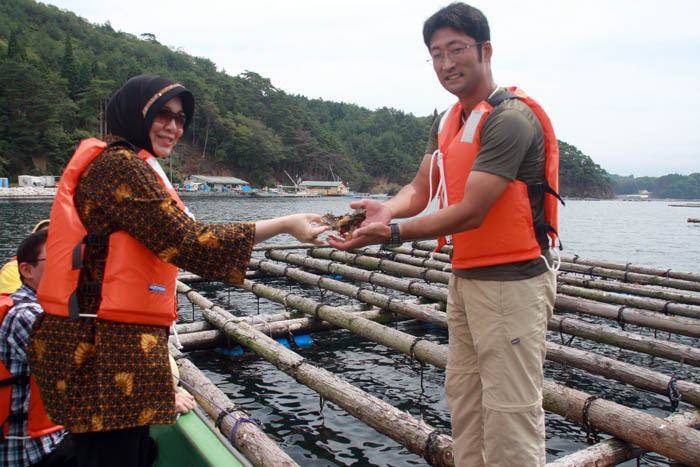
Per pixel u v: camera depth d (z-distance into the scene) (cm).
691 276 961
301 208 4475
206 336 618
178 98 182
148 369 164
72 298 159
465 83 202
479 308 204
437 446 325
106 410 158
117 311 158
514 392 198
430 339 688
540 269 201
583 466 309
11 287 285
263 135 9050
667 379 427
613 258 1670
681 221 3853
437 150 233
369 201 222
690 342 708
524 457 197
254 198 7112
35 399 219
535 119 196
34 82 5484
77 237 159
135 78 178
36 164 5534
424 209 246
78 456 171
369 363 593
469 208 186
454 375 226
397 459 387
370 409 378
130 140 177
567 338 701
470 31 195
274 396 498
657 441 313
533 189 199
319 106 15150
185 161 8219
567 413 363
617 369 459
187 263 163
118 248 159
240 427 344
